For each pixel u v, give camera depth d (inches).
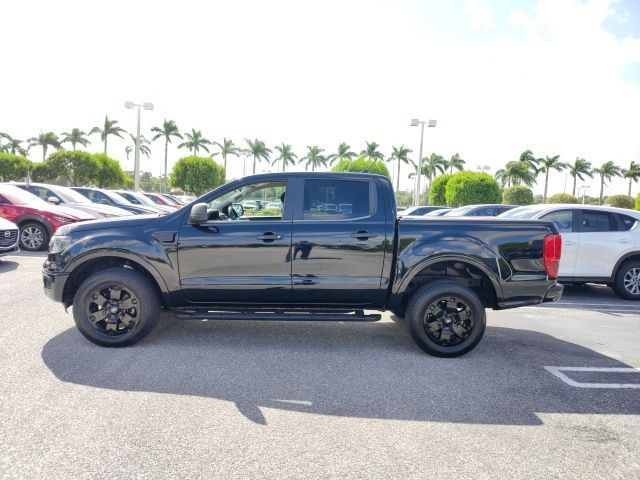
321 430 125.2
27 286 290.4
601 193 2640.3
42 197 516.1
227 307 192.5
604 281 324.2
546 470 109.2
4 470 101.7
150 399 140.4
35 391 143.0
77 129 2325.3
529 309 289.1
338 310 192.5
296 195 191.0
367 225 187.2
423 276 201.9
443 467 109.0
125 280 183.3
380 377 165.0
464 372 172.6
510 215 353.4
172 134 2256.4
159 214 197.6
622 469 110.6
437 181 1825.8
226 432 122.3
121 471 103.0
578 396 153.3
